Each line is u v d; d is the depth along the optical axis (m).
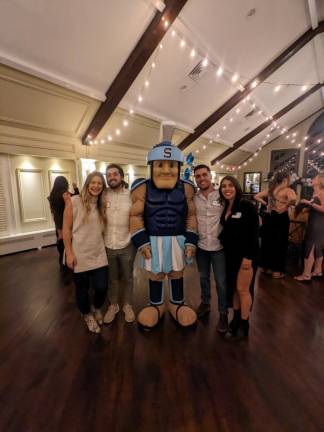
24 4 2.09
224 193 1.56
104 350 1.54
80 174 4.45
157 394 1.22
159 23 2.61
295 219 3.20
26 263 3.32
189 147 6.70
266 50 3.76
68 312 2.02
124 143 5.17
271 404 1.16
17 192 3.84
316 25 3.49
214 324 1.84
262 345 1.60
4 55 2.46
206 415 1.11
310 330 1.76
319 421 1.08
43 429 1.04
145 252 1.67
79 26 2.45
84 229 1.56
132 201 1.73
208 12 2.72
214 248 1.71
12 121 3.32
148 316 1.74
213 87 4.37
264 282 2.62
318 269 2.76
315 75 5.14
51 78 2.89
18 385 1.27
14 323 1.86
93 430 1.04
